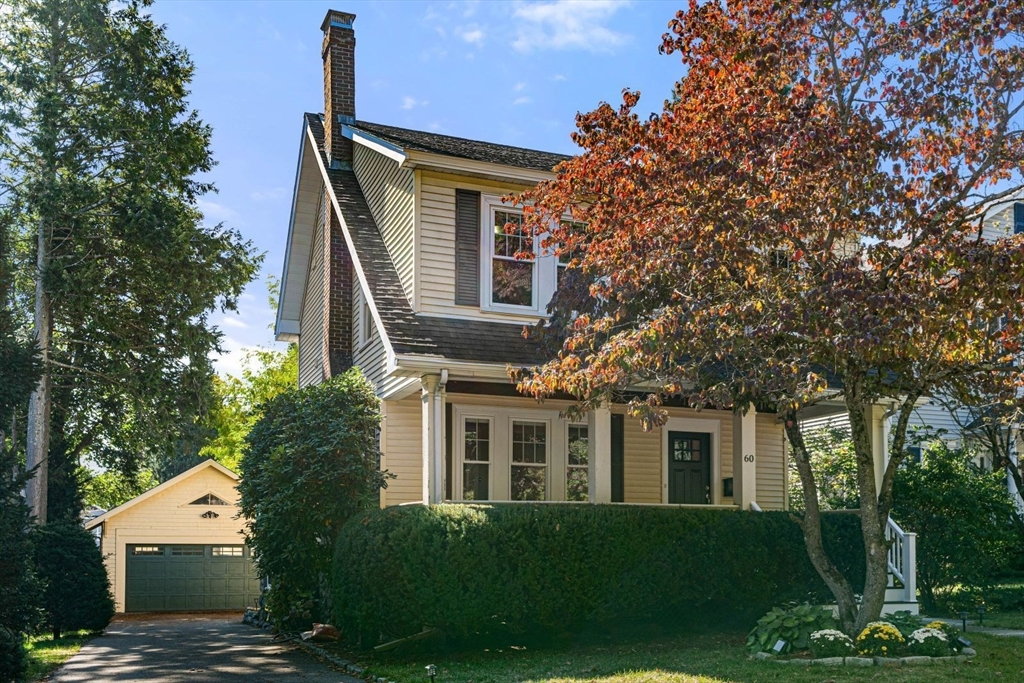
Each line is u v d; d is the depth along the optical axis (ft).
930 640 41.52
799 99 39.93
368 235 63.87
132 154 86.58
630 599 49.42
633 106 42.39
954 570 61.93
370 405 58.54
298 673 44.73
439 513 46.91
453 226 57.88
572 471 62.39
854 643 41.81
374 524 48.16
